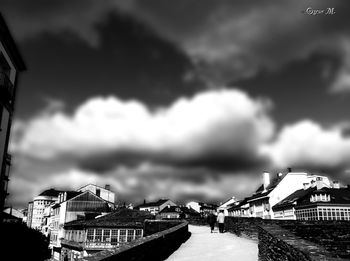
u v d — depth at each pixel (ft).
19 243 73.10
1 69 71.67
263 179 192.54
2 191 71.82
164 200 321.93
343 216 124.77
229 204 275.39
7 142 73.05
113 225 139.03
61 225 199.93
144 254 32.53
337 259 19.93
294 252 24.17
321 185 142.92
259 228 41.81
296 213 140.46
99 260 21.44
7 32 65.92
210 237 73.10
